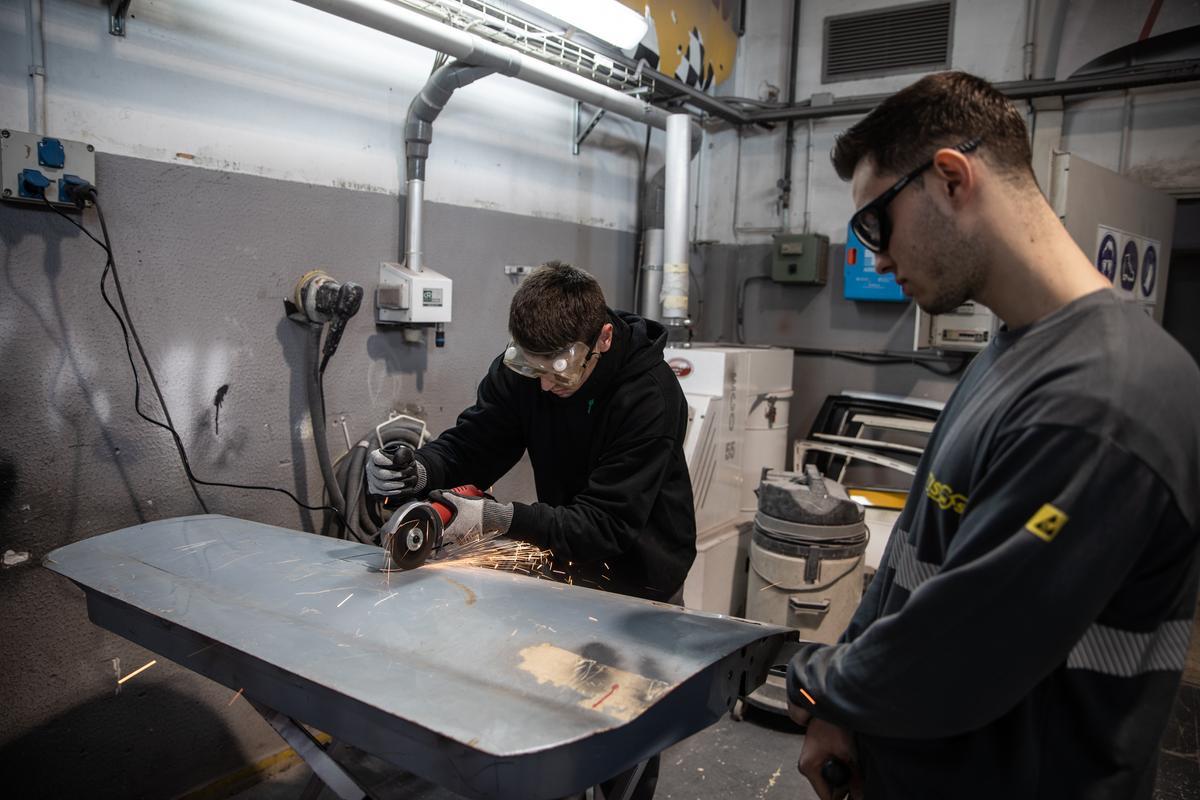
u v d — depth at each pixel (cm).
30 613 161
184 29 174
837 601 240
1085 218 251
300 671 92
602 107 264
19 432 156
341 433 217
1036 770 77
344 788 111
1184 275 334
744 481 302
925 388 345
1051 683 77
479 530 132
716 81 354
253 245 191
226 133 184
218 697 194
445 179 239
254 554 136
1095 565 64
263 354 196
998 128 75
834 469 321
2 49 148
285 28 193
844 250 359
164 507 180
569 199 290
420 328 233
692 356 279
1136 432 64
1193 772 212
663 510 155
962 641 69
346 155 210
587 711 83
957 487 79
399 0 191
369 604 112
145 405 175
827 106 344
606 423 150
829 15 360
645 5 296
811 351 371
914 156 78
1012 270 77
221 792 196
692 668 92
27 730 163
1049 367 71
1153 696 74
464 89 241
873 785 91
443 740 82
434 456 158
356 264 216
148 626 120
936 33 337
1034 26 313
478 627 104
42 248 156
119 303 169
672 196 288
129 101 167
